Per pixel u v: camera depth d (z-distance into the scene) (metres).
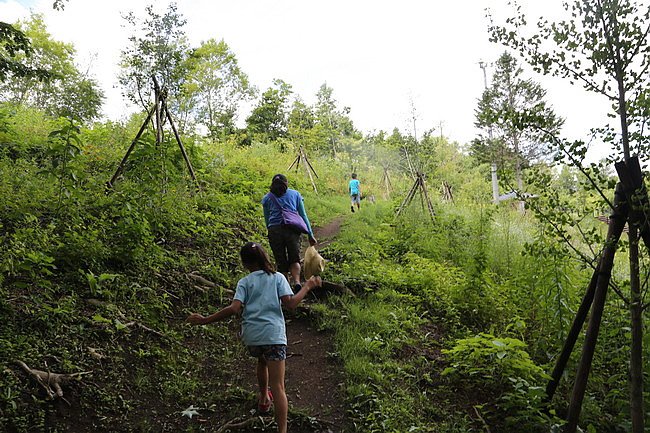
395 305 6.92
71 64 25.52
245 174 15.55
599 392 4.98
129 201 6.93
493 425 4.49
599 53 3.61
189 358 4.99
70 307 4.88
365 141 41.28
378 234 11.45
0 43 7.02
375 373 4.95
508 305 6.56
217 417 4.22
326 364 5.32
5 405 3.60
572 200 4.42
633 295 3.70
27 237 5.45
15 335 4.27
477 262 7.13
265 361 4.19
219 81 36.06
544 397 4.40
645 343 4.41
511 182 4.21
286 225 6.48
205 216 9.00
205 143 16.34
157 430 3.94
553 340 5.59
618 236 3.83
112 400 4.10
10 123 10.95
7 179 7.24
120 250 6.05
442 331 6.51
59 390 3.90
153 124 9.25
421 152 20.70
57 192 7.04
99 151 10.05
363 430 4.17
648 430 4.13
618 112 3.65
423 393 4.81
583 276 6.68
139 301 5.54
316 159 28.55
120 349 4.71
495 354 4.81
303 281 7.57
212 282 6.71
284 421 3.80
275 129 43.16
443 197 20.28
